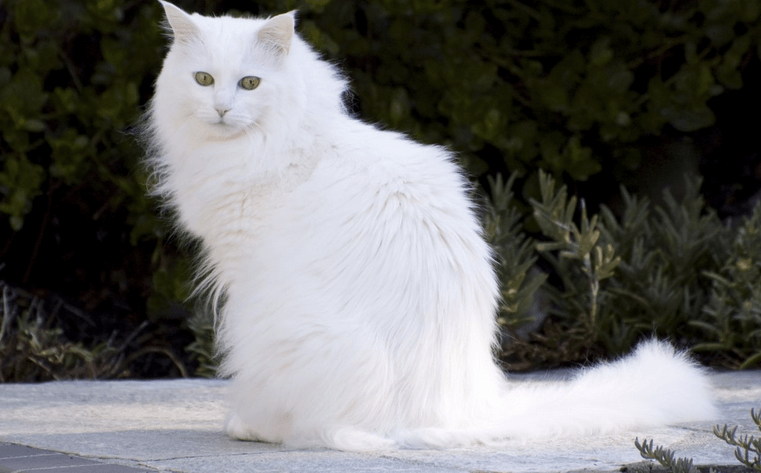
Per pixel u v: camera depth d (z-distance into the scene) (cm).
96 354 810
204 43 425
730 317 736
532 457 352
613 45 927
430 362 394
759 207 771
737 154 1002
